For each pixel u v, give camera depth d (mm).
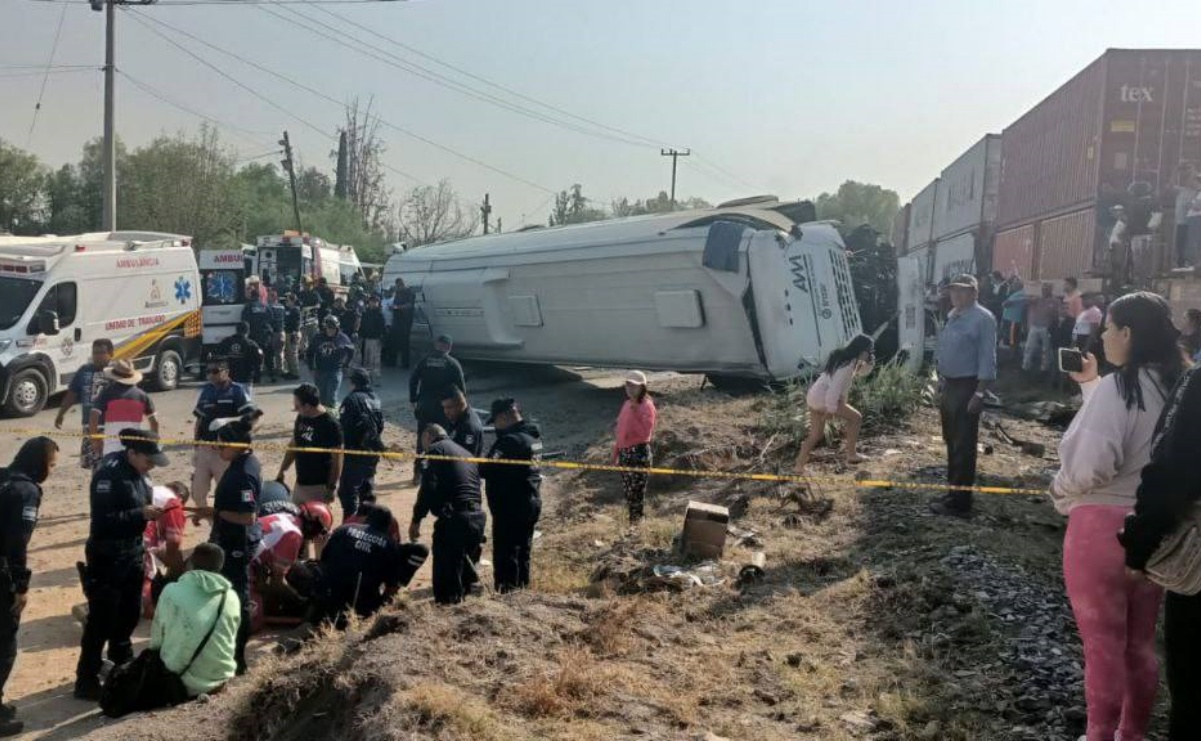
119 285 18156
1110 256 17250
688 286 15531
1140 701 3756
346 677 4871
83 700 6090
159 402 18109
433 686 4500
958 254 27281
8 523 5629
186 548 8859
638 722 4391
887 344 16812
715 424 12695
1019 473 9805
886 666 5227
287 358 21438
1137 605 3756
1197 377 3068
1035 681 4930
